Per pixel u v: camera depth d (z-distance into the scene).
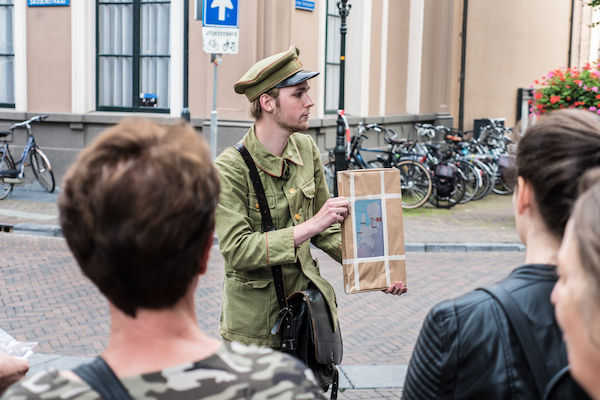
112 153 1.05
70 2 11.78
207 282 6.85
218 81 11.11
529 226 1.42
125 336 1.07
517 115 18.11
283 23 11.13
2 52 12.34
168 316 1.07
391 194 2.51
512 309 1.33
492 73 17.31
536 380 1.29
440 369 1.34
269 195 2.53
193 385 1.03
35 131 12.09
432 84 15.54
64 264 7.43
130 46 12.07
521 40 17.98
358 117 13.03
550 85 9.71
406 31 14.66
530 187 1.40
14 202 10.62
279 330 2.50
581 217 0.87
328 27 12.75
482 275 7.55
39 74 12.03
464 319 1.35
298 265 2.55
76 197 1.04
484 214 11.22
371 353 5.10
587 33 19.91
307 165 2.65
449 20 15.60
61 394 0.99
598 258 0.83
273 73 2.50
